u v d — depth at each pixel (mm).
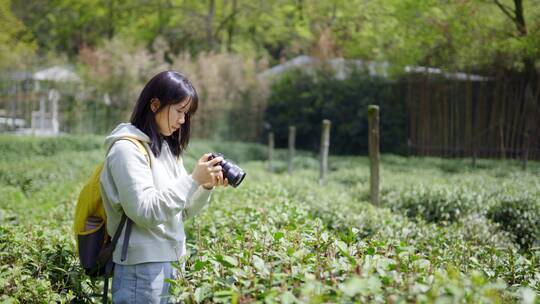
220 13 28219
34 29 27812
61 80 18531
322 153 10328
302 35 26062
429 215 6703
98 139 16531
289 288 1914
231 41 28812
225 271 2150
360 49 19734
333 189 8398
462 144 15633
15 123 18172
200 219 4168
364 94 19062
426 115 16547
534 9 12945
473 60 14773
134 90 18500
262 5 26750
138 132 2301
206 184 2463
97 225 2389
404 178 9344
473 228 5406
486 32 13703
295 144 21359
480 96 15062
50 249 2924
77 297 2777
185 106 2357
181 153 2549
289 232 2604
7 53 18047
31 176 9805
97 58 18781
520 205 6379
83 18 27312
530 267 2850
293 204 4703
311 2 26109
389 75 18062
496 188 7328
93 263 2367
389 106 18250
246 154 18297
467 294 1676
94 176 2379
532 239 6000
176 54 29016
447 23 14461
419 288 1712
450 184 7875
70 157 12750
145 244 2254
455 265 2805
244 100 21281
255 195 5719
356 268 1826
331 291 1842
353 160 16766
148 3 27609
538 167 11445
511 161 13266
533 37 12547
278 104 21328
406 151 17766
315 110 20453
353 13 23938
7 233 3158
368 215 5242
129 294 2260
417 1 14547
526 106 13930
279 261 2113
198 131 20203
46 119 18438
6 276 2604
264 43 32344
